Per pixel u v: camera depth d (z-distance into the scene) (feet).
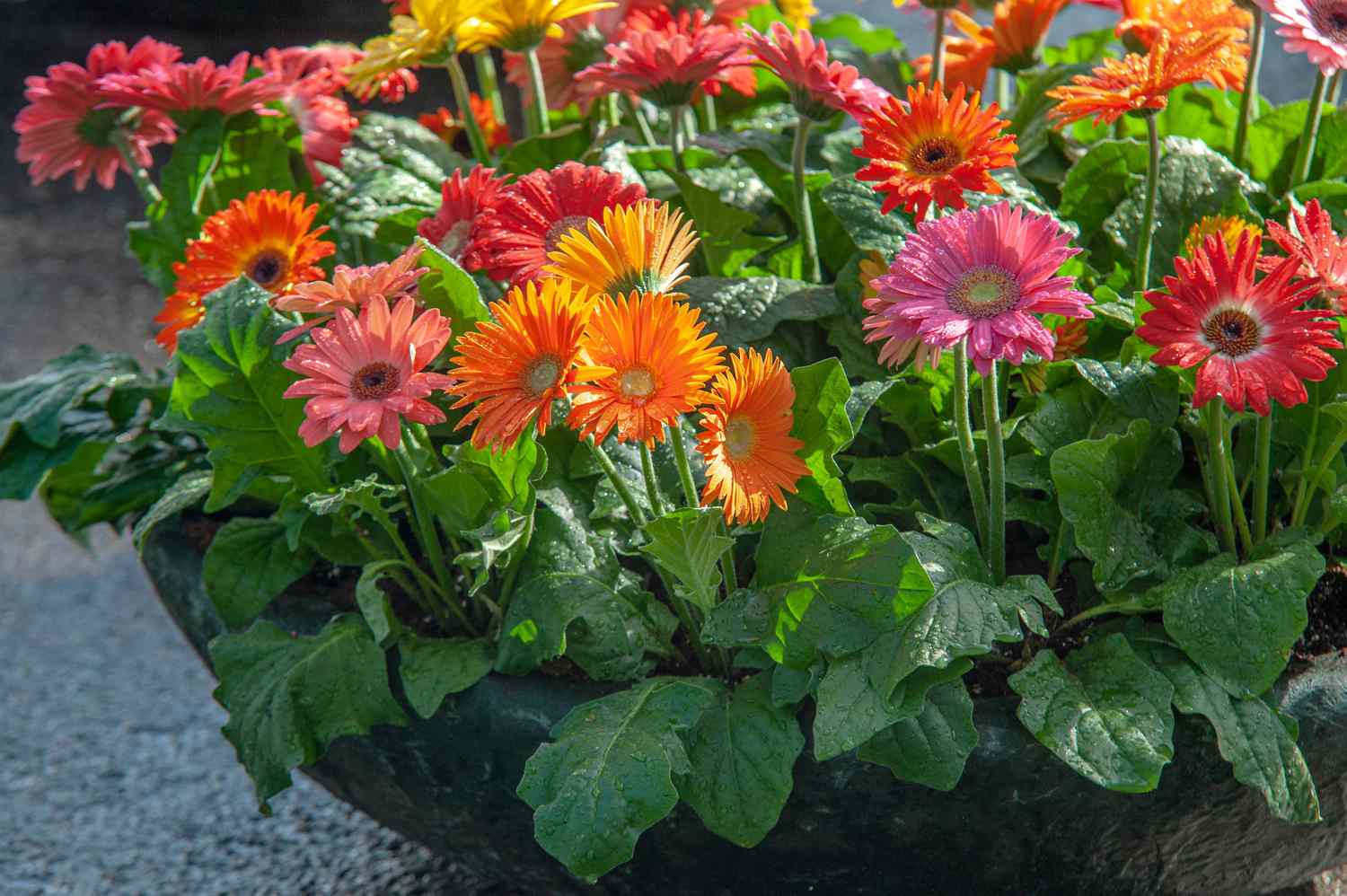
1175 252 5.24
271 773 4.37
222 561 4.83
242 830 7.33
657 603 4.41
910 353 4.30
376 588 4.61
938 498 4.68
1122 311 4.60
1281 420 4.57
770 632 4.05
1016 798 3.92
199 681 9.09
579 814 3.82
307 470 4.72
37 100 5.71
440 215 4.82
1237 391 3.66
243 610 4.81
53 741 8.39
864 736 3.75
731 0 6.26
